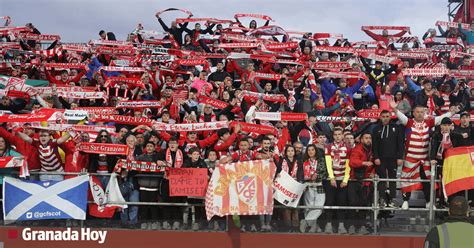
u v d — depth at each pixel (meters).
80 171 13.33
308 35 23.78
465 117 12.97
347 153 13.04
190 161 12.95
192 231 12.95
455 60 22.78
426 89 17.16
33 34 22.98
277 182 12.78
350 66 19.27
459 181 12.40
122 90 18.44
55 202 13.05
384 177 13.09
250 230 13.05
